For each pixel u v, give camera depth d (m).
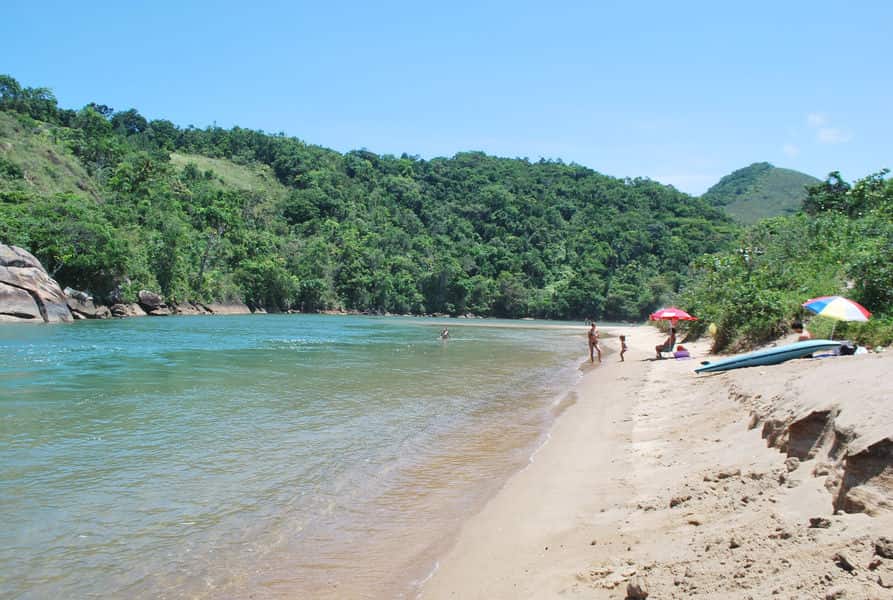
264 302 90.12
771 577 4.35
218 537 7.25
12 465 9.69
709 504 6.46
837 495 4.97
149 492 8.64
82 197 70.31
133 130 145.75
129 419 13.17
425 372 23.12
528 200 151.38
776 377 11.56
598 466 9.73
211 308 76.12
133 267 62.00
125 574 6.25
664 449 10.00
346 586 6.14
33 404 14.54
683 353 25.14
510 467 10.34
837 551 4.25
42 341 30.42
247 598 5.86
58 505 8.03
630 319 114.81
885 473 4.64
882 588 3.71
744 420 9.80
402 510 8.28
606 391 18.03
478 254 127.88
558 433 12.80
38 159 73.94
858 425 5.45
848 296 18.89
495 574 6.18
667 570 5.12
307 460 10.48
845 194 39.03
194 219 89.62
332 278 105.75
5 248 44.66
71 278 54.00
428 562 6.68
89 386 17.36
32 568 6.30
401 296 111.06
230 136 157.75
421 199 150.00
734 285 27.16
